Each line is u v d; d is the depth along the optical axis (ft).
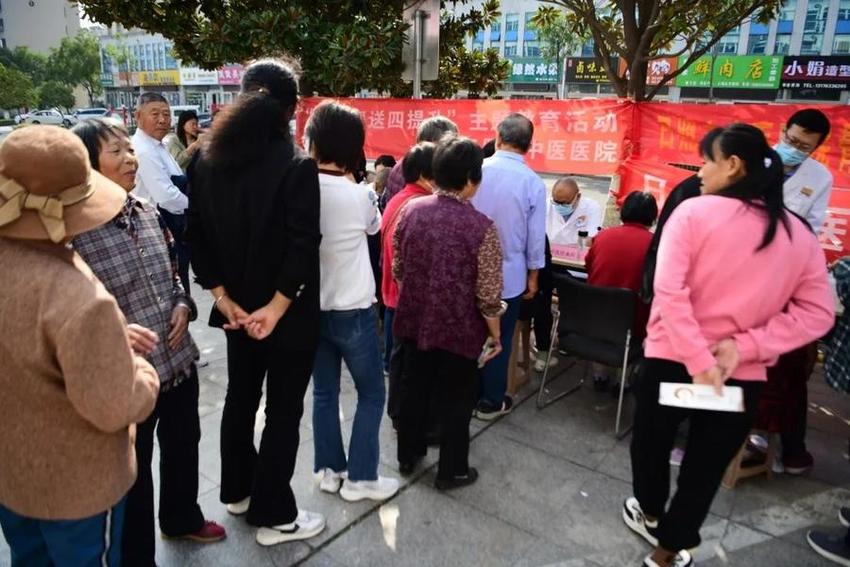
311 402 10.55
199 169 6.21
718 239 5.38
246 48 19.03
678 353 5.51
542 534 7.36
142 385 4.09
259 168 5.89
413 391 8.07
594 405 10.89
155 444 9.10
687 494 6.08
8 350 3.75
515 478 8.54
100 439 4.16
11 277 3.70
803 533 7.45
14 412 3.91
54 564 4.60
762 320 5.53
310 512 7.41
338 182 6.65
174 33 20.35
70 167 3.72
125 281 5.55
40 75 168.35
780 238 5.30
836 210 11.89
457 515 7.68
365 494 7.89
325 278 6.82
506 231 9.28
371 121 18.21
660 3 17.30
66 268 3.79
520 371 12.05
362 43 18.39
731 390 5.40
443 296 7.29
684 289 5.44
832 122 11.67
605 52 19.61
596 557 6.98
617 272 9.93
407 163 8.94
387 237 9.41
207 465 8.69
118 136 6.08
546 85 103.65
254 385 7.02
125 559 6.06
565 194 13.44
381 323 13.88
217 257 6.41
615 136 13.98
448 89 25.26
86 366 3.66
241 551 6.94
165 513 6.86
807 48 85.35
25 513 4.15
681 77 89.40
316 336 6.42
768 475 8.52
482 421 10.23
